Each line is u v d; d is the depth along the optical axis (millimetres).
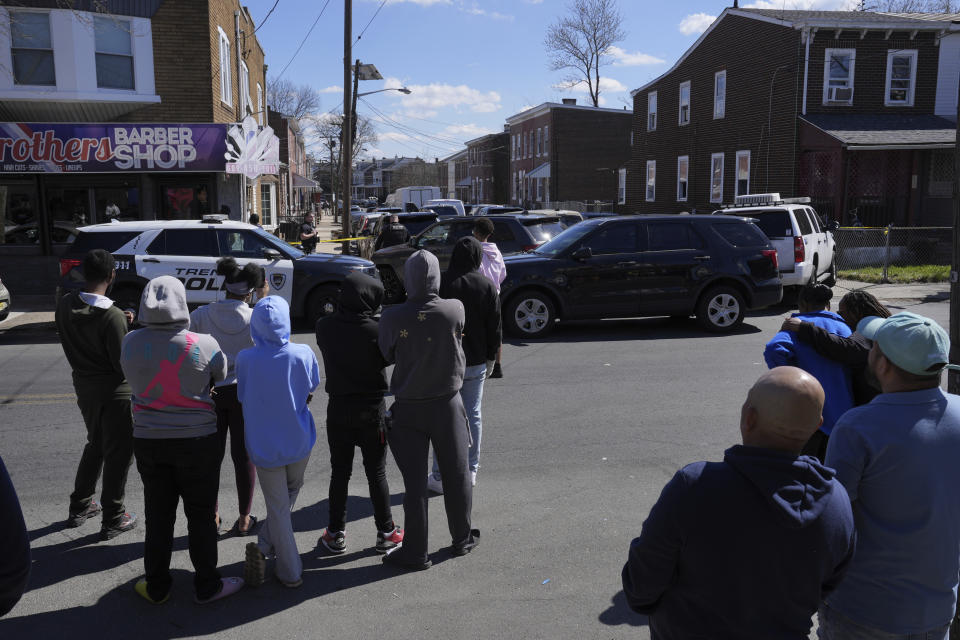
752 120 25453
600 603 3705
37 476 5406
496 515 4746
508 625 3508
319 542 4352
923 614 2240
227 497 5086
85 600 3732
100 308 4129
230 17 19797
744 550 1812
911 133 21703
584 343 10484
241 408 4387
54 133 14656
